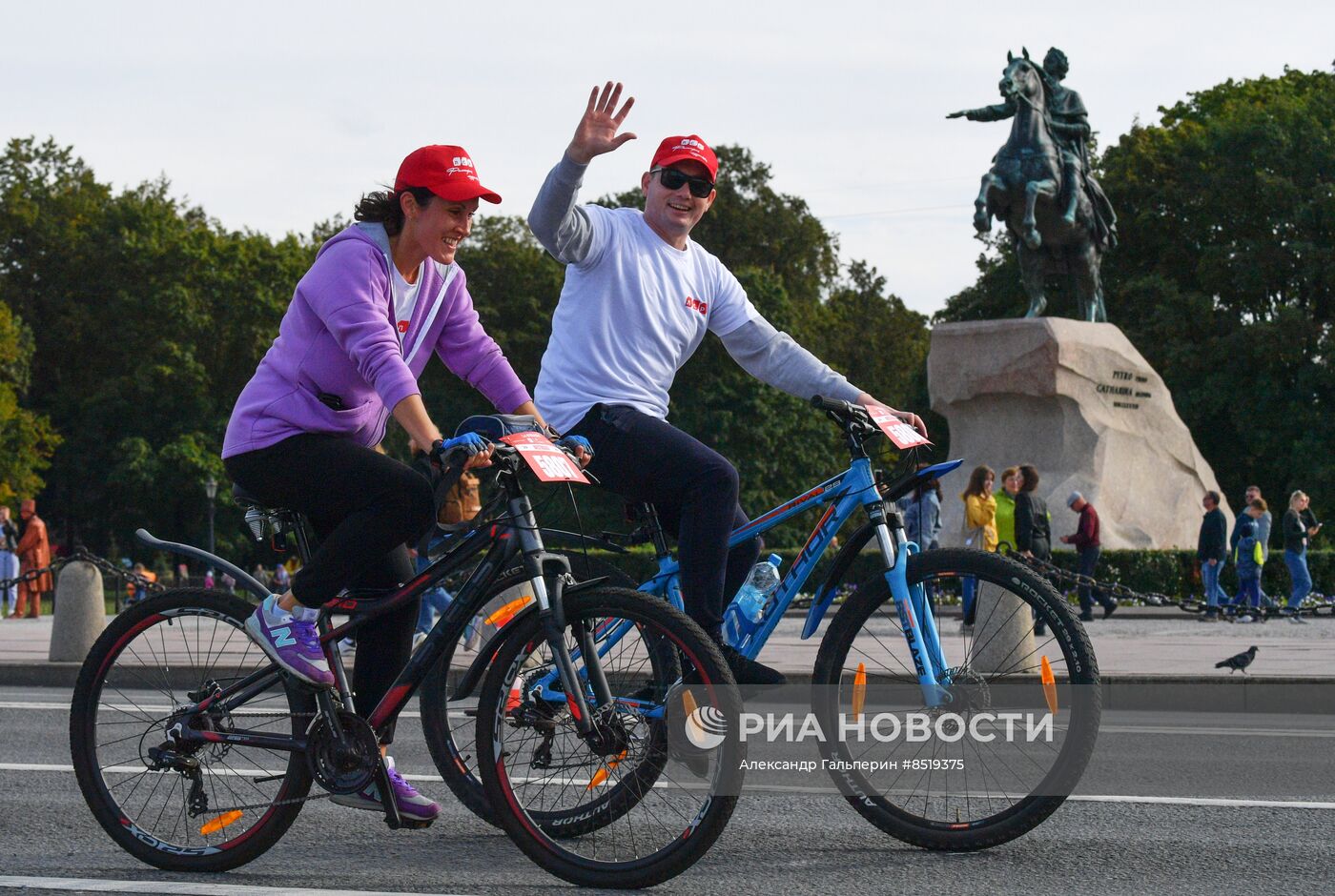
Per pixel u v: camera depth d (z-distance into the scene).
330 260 8.25
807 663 10.57
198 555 8.59
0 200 113.44
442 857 8.94
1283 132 85.19
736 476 9.16
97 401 107.44
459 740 8.67
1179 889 8.03
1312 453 80.50
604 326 9.65
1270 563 42.12
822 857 8.84
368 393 8.38
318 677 8.22
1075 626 8.52
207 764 8.50
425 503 8.08
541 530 9.39
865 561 9.01
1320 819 10.16
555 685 7.97
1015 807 8.64
